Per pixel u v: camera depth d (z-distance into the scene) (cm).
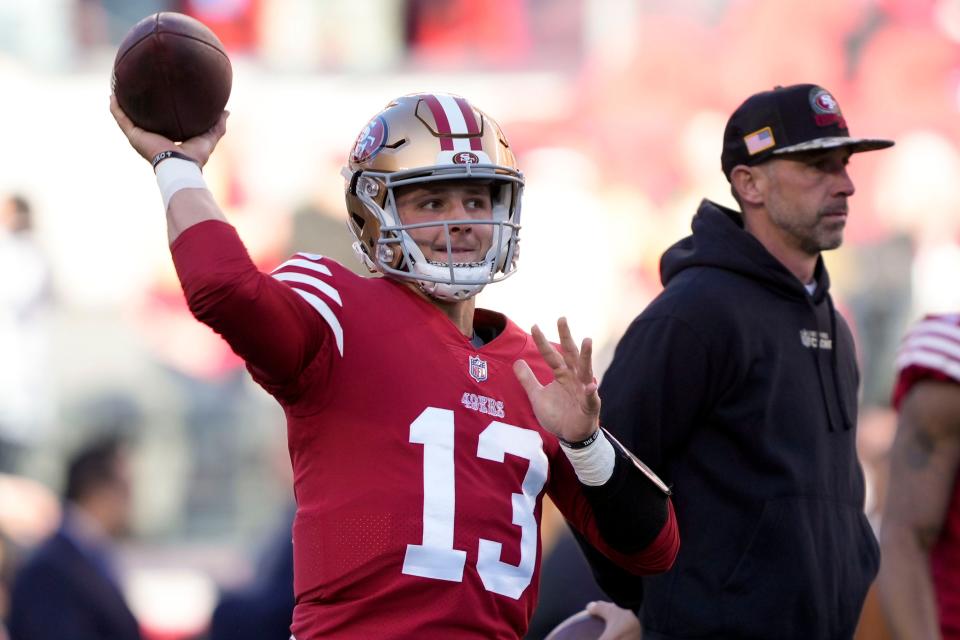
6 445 3516
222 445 3525
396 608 852
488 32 4638
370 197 921
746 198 1265
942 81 4684
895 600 1288
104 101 4331
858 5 4722
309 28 4506
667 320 1178
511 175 927
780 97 1246
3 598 2028
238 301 801
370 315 884
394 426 865
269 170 4344
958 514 1305
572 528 1183
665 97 4662
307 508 878
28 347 3681
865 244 4406
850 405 1258
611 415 1170
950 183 4562
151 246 4144
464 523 864
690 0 4722
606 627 1134
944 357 1288
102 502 1798
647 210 4494
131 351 3772
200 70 869
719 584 1159
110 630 1739
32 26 4356
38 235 4116
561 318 865
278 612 1761
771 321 1198
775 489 1167
